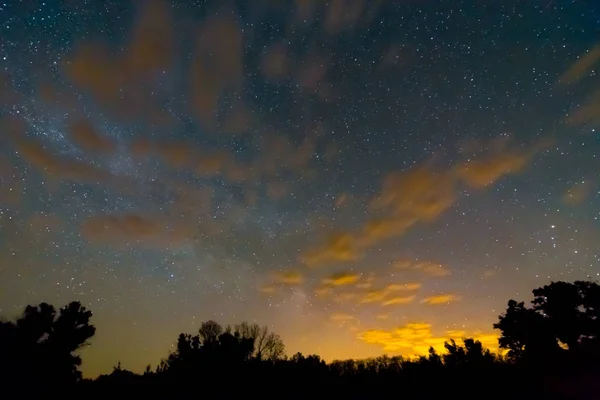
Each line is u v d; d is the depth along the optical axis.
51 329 10.18
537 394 11.22
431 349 16.17
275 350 19.39
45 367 9.66
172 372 14.73
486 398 12.10
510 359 13.75
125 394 12.45
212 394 13.24
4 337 9.75
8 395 8.99
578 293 12.68
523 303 13.47
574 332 12.34
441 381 14.01
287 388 14.56
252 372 14.98
